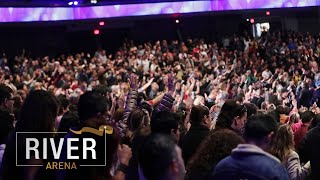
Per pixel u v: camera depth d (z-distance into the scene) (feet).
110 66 86.58
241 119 20.49
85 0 113.19
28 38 119.14
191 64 92.17
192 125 21.50
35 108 16.84
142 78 76.07
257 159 15.03
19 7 102.63
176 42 105.81
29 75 83.82
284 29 118.32
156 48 103.30
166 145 12.03
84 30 116.67
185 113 30.71
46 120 16.84
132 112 21.84
